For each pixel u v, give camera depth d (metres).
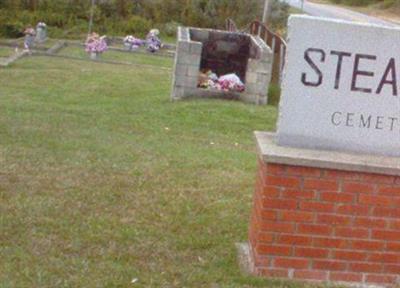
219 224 6.03
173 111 11.91
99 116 11.34
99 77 17.38
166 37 32.38
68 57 22.94
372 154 4.78
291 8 42.62
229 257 5.30
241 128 11.19
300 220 4.72
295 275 4.79
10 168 7.21
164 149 8.92
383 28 4.64
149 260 5.15
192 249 5.42
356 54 4.68
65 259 5.03
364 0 56.78
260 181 4.91
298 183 4.67
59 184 6.79
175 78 12.96
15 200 6.18
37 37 27.27
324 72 4.70
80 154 8.13
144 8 34.00
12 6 31.36
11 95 13.87
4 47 24.86
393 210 4.73
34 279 4.66
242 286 4.74
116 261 5.08
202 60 14.35
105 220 5.87
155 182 7.14
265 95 13.01
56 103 13.02
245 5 34.88
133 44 26.88
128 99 13.66
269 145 4.79
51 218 5.81
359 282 4.81
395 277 4.82
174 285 4.75
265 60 12.88
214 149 9.38
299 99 4.73
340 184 4.68
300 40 4.66
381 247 4.78
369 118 4.75
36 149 8.23
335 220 4.72
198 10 34.59
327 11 47.59
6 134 8.99
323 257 4.77
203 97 13.07
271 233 4.74
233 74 13.68
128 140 9.41
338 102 4.73
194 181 7.30
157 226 5.85
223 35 14.30
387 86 4.71
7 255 5.01
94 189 6.71
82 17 32.25
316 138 4.76
